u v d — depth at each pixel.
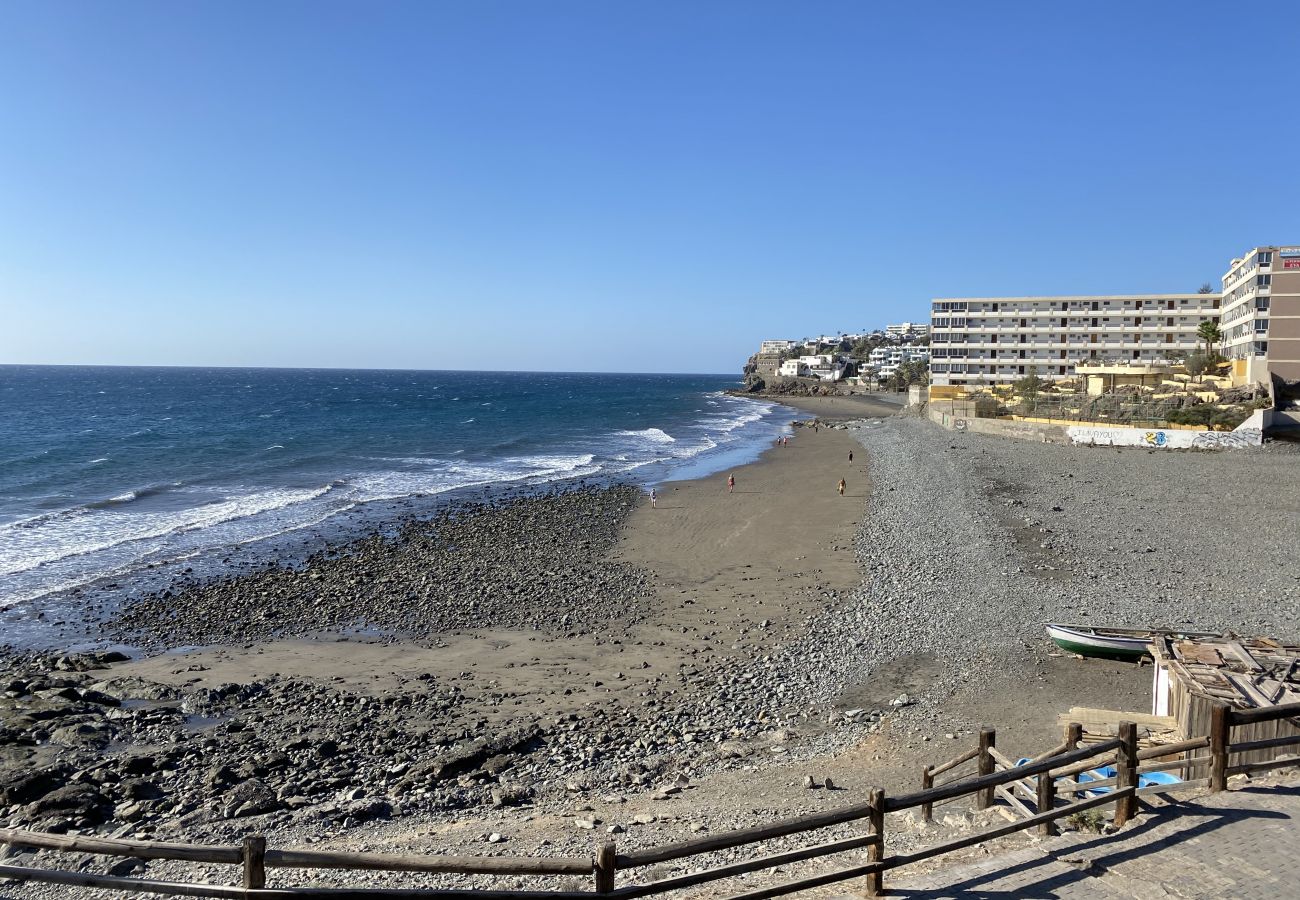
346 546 34.97
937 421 83.44
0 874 6.02
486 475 56.06
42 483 48.22
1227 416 56.62
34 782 13.93
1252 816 7.76
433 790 14.41
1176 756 11.70
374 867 5.75
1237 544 30.12
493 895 5.87
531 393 192.62
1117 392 74.81
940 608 24.22
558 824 12.27
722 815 12.38
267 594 27.98
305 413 110.56
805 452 69.62
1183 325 101.94
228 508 42.53
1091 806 7.59
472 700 18.95
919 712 17.27
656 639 23.34
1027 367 109.00
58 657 21.83
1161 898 6.51
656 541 36.47
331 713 18.17
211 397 148.50
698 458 66.88
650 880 9.45
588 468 60.31
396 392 184.12
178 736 16.78
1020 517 35.91
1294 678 12.80
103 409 112.50
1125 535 32.00
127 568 30.78
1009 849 7.48
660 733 16.91
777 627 23.95
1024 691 18.03
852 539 34.88
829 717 17.47
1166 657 13.84
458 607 26.75
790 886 6.54
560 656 22.09
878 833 6.82
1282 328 65.19
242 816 13.20
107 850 5.77
